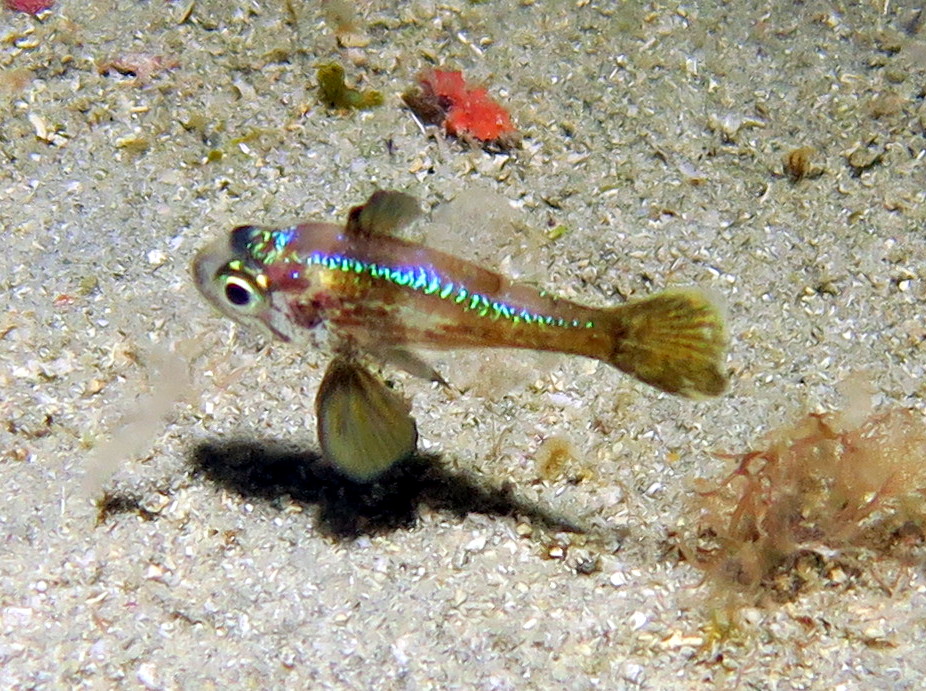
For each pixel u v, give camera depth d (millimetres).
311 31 301
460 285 228
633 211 282
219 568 245
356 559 247
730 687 238
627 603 245
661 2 309
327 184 283
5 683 235
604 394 261
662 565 248
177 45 297
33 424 253
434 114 291
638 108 295
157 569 244
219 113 290
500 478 255
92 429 254
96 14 299
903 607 244
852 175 288
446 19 304
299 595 244
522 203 282
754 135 293
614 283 273
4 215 274
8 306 264
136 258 271
